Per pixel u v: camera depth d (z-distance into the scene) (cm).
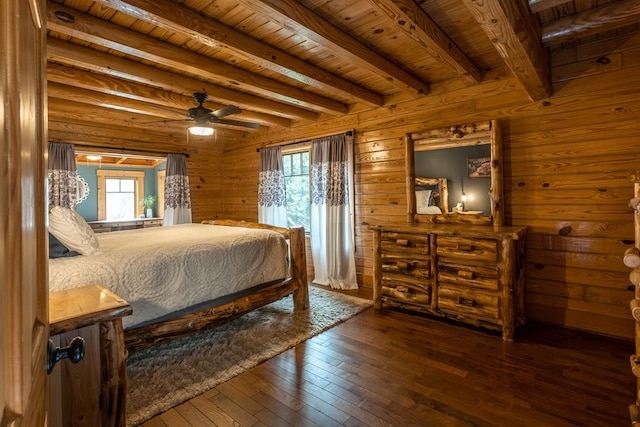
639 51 264
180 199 561
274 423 186
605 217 281
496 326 284
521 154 320
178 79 330
